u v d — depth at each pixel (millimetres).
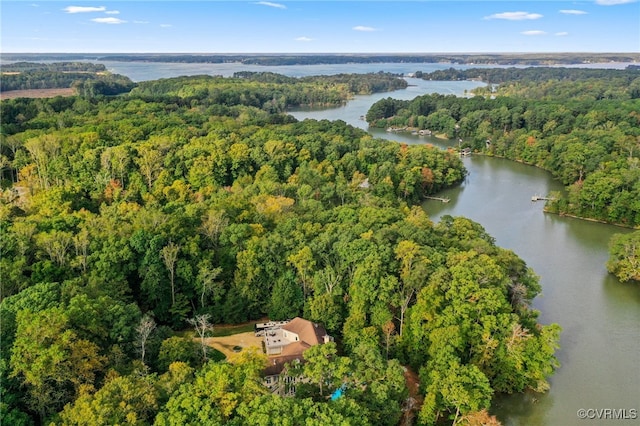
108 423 48500
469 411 64438
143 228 90688
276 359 73250
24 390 56000
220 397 52781
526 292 88688
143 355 65000
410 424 67688
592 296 107562
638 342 91250
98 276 79500
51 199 113875
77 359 56781
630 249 113812
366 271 83688
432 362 72625
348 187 156125
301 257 89125
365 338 75938
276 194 136625
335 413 51844
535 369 75438
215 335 85438
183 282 89062
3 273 75188
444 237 104188
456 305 77250
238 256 91312
